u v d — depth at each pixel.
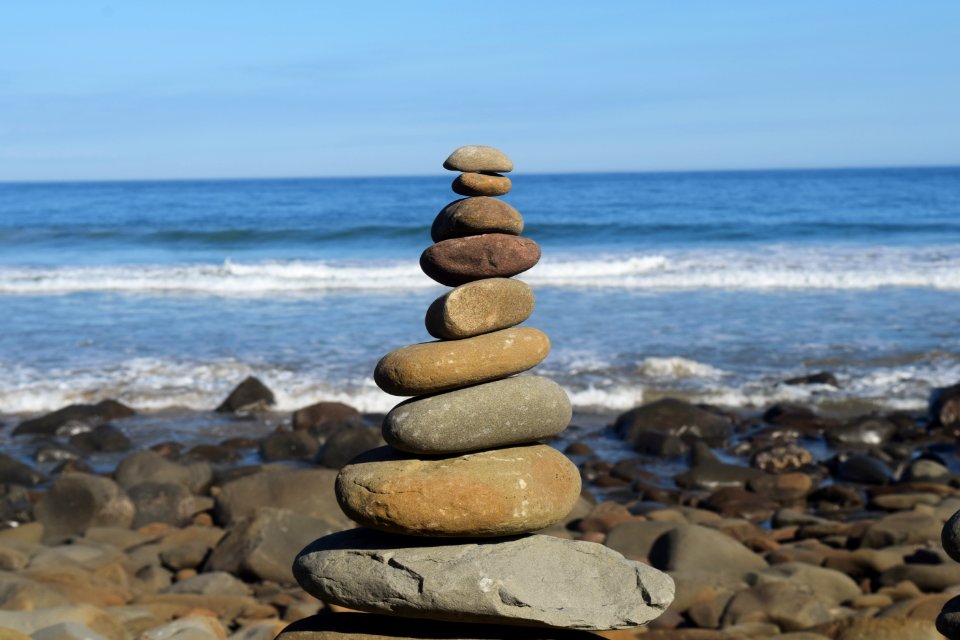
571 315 22.88
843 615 7.38
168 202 70.25
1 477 12.65
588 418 15.79
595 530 10.21
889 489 12.05
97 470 13.34
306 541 9.06
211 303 25.31
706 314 23.00
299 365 18.16
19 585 7.22
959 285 26.98
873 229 42.03
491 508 4.45
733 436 14.82
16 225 45.91
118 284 28.22
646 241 39.03
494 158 4.99
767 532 10.28
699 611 7.46
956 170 176.12
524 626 4.50
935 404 15.48
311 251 37.69
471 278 4.85
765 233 40.69
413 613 4.44
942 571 8.13
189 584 8.34
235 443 14.45
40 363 18.33
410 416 4.61
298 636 4.75
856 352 19.14
